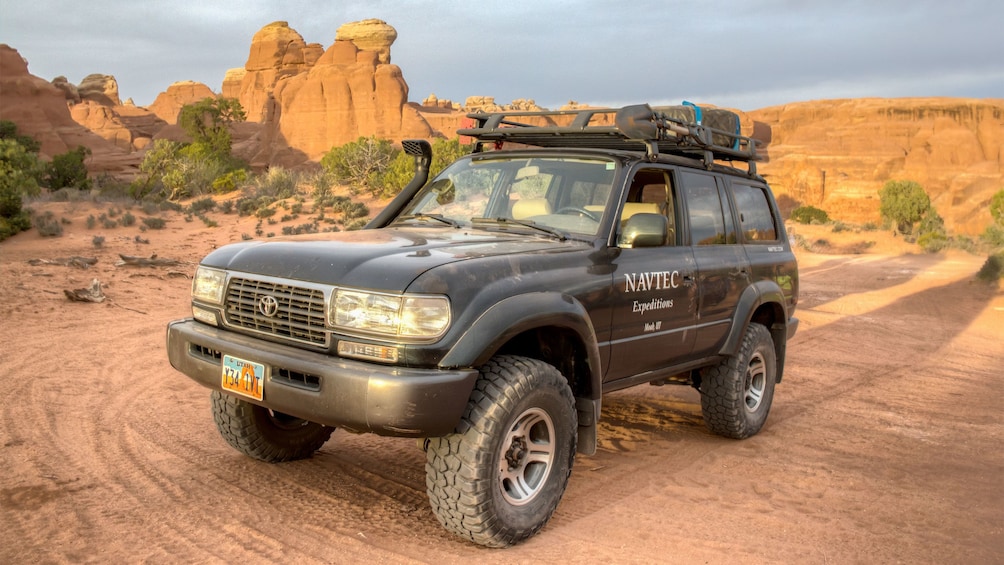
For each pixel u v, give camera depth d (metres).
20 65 112.94
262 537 3.71
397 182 36.03
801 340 11.88
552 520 4.16
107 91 183.00
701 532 4.06
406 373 3.31
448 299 3.43
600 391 4.22
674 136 5.28
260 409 4.65
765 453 5.73
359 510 4.15
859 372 9.45
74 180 57.25
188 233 26.64
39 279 12.62
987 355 11.30
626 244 4.51
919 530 4.24
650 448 5.75
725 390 5.81
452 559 3.57
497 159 5.25
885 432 6.55
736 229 5.97
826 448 5.95
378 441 5.51
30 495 4.13
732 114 6.34
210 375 3.94
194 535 3.71
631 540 3.91
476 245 4.07
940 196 127.38
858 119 144.88
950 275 25.58
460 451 3.51
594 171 4.82
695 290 5.18
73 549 3.50
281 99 115.38
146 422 5.70
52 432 5.30
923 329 13.78
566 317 3.86
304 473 4.73
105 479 4.44
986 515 4.52
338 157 45.09
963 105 137.50
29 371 7.04
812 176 121.38
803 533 4.12
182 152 74.31
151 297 12.34
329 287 3.56
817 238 51.94
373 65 112.12
